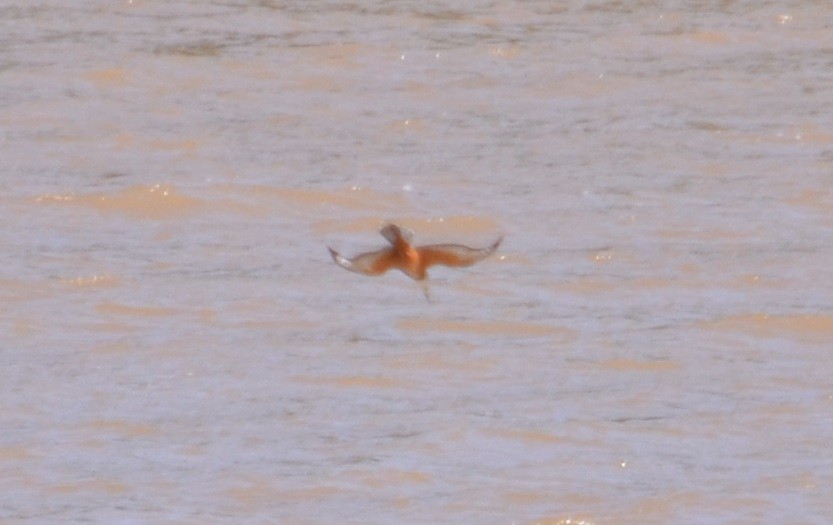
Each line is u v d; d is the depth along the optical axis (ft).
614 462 57.06
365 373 65.16
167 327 70.08
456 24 121.70
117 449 57.88
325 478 55.21
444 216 85.40
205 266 78.07
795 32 121.70
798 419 60.75
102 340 68.59
